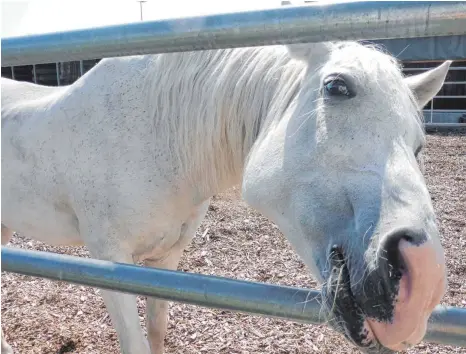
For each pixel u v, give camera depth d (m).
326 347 2.54
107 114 1.79
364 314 1.02
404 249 0.93
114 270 1.00
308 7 0.82
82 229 1.87
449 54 9.77
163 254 1.99
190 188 1.77
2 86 2.33
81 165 1.81
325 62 1.25
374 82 1.12
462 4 0.74
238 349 2.55
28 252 1.09
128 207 1.74
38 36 1.02
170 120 1.71
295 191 1.20
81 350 2.58
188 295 0.95
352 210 1.08
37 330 2.76
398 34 0.79
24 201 2.04
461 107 11.82
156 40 0.92
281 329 2.71
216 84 1.59
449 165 6.97
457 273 3.46
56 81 12.81
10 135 2.04
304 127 1.22
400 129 1.09
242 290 0.92
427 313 0.93
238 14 0.86
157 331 2.24
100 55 0.98
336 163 1.12
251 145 1.53
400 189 1.01
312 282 3.30
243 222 4.53
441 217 4.69
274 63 1.47
